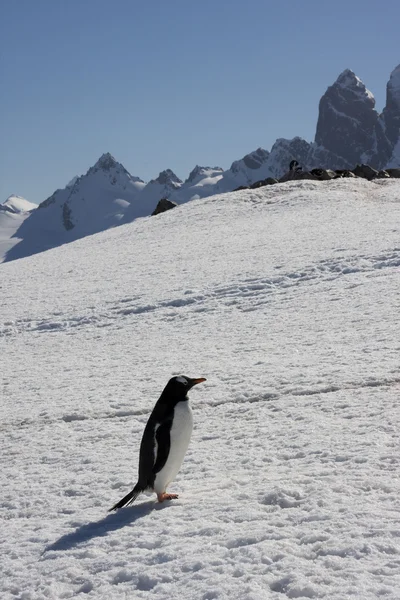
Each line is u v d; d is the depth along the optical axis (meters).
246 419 22.47
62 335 47.91
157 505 15.81
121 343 42.31
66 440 23.42
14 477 20.14
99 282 64.44
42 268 78.69
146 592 11.58
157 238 88.69
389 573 10.91
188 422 15.27
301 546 12.28
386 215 79.12
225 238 78.56
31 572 13.22
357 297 42.00
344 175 131.38
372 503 13.93
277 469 17.28
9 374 37.62
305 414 21.70
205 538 13.41
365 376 24.83
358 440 18.38
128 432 23.47
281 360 30.23
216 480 17.14
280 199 102.69
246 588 10.97
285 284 50.28
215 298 50.06
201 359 33.56
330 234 68.94
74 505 17.03
